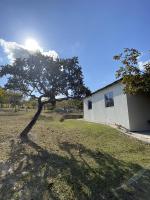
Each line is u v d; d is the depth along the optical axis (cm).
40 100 1118
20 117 2470
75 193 445
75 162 665
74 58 1062
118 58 1129
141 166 617
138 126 1262
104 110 1645
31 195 436
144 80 1079
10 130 1285
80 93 1098
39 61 1023
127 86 1143
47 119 2294
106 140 1015
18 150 809
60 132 1247
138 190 457
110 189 465
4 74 1030
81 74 1084
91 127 1346
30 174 554
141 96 1308
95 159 700
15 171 577
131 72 1112
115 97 1444
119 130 1249
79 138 1071
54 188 469
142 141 973
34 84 1070
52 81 1052
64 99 1116
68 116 2686
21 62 1029
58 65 1037
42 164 640
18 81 1062
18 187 473
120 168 602
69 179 521
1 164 638
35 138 1051
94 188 470
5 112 3703
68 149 841
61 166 623
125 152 799
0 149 820
